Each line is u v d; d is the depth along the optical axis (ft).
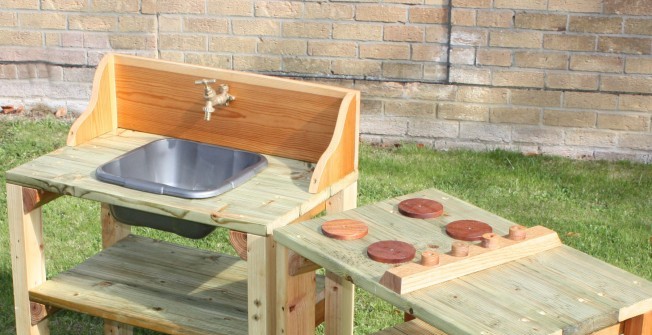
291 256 10.36
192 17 18.45
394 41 18.11
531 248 9.96
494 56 17.89
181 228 11.30
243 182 11.17
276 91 11.66
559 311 9.16
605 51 17.63
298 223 10.47
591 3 17.44
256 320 10.73
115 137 12.25
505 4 17.61
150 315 11.32
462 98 18.19
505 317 9.07
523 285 9.52
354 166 11.51
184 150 12.17
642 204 16.48
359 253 9.95
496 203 16.33
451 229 10.28
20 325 11.87
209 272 12.20
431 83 18.20
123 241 12.82
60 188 11.11
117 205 11.25
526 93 18.01
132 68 12.26
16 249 11.62
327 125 11.50
